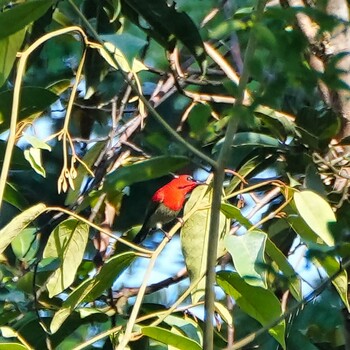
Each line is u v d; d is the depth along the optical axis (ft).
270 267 20.53
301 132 23.29
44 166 33.53
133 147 28.55
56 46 33.32
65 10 29.58
